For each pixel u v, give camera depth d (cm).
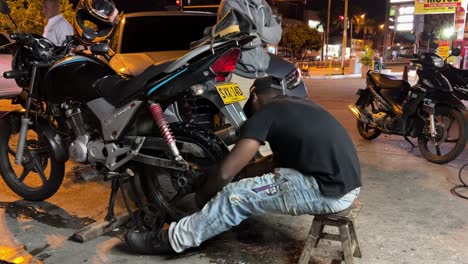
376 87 612
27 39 364
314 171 265
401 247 326
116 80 330
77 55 369
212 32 291
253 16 434
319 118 270
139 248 312
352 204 290
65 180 467
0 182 458
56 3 555
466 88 539
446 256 313
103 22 379
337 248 324
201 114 404
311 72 3111
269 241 336
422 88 535
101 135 338
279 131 267
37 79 375
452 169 518
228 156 271
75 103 350
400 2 2319
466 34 1599
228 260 308
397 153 593
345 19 3347
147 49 593
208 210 283
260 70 440
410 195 431
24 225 362
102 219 358
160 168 330
